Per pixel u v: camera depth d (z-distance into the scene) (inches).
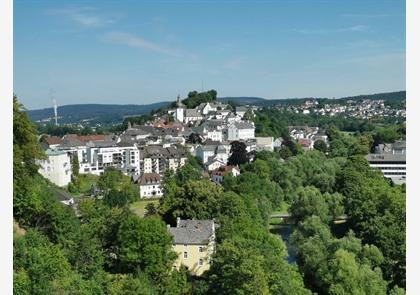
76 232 3496.6
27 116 3907.5
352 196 5974.4
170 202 5679.1
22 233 3289.9
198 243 4453.7
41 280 2374.5
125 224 3855.8
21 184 3531.0
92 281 2787.9
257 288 3127.5
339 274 3998.5
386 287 4087.1
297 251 4840.1
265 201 6565.0
